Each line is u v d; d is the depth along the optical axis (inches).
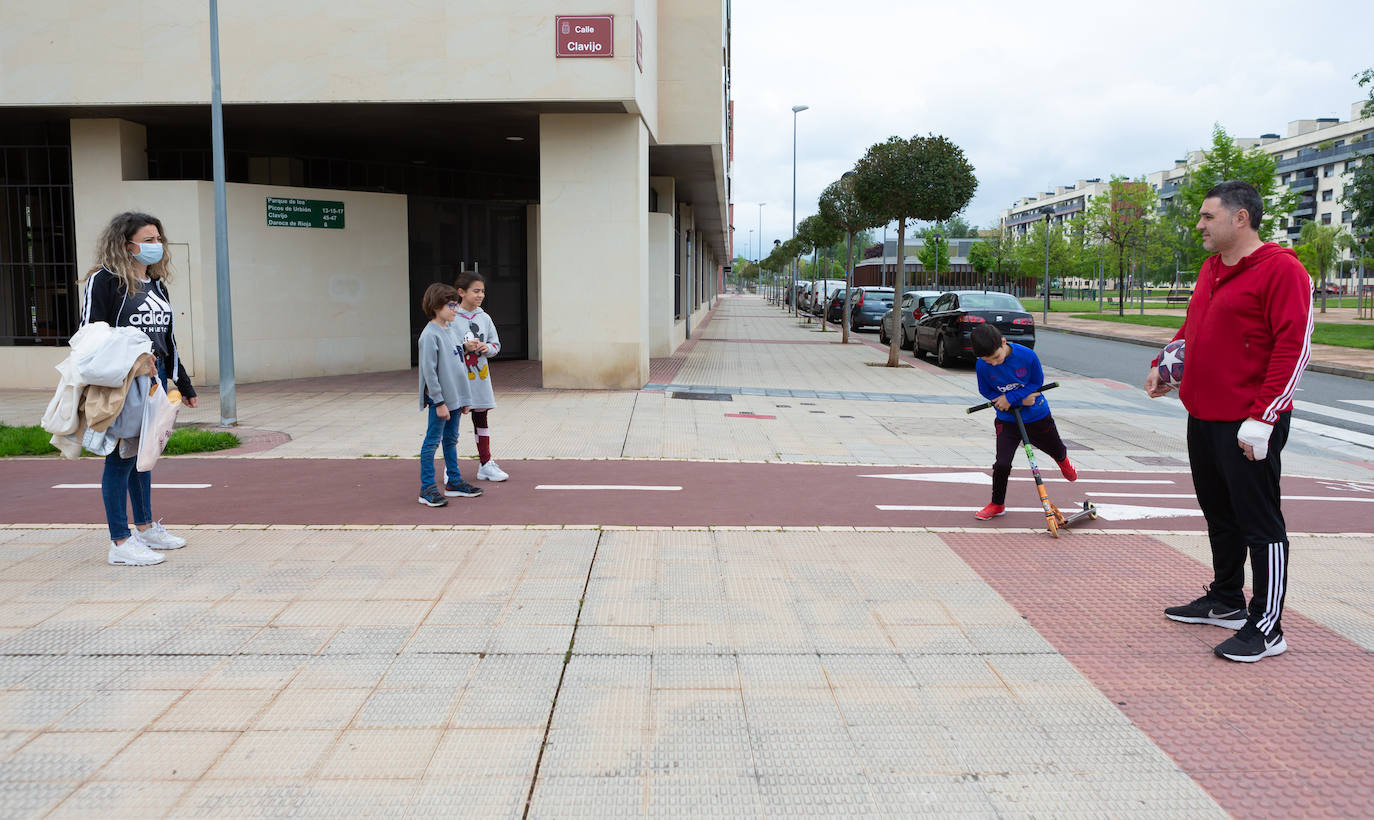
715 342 961.5
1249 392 155.3
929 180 675.4
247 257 539.2
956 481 300.5
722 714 132.2
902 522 241.9
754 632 162.7
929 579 193.5
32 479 283.9
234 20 454.9
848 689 140.9
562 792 111.6
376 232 593.9
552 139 492.4
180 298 523.5
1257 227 156.9
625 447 347.9
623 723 129.0
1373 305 1785.2
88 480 282.5
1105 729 129.6
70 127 516.7
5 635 156.5
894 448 366.3
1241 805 111.0
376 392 503.5
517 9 450.6
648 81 516.4
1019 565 204.7
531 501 256.7
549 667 146.8
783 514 247.3
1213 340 158.6
